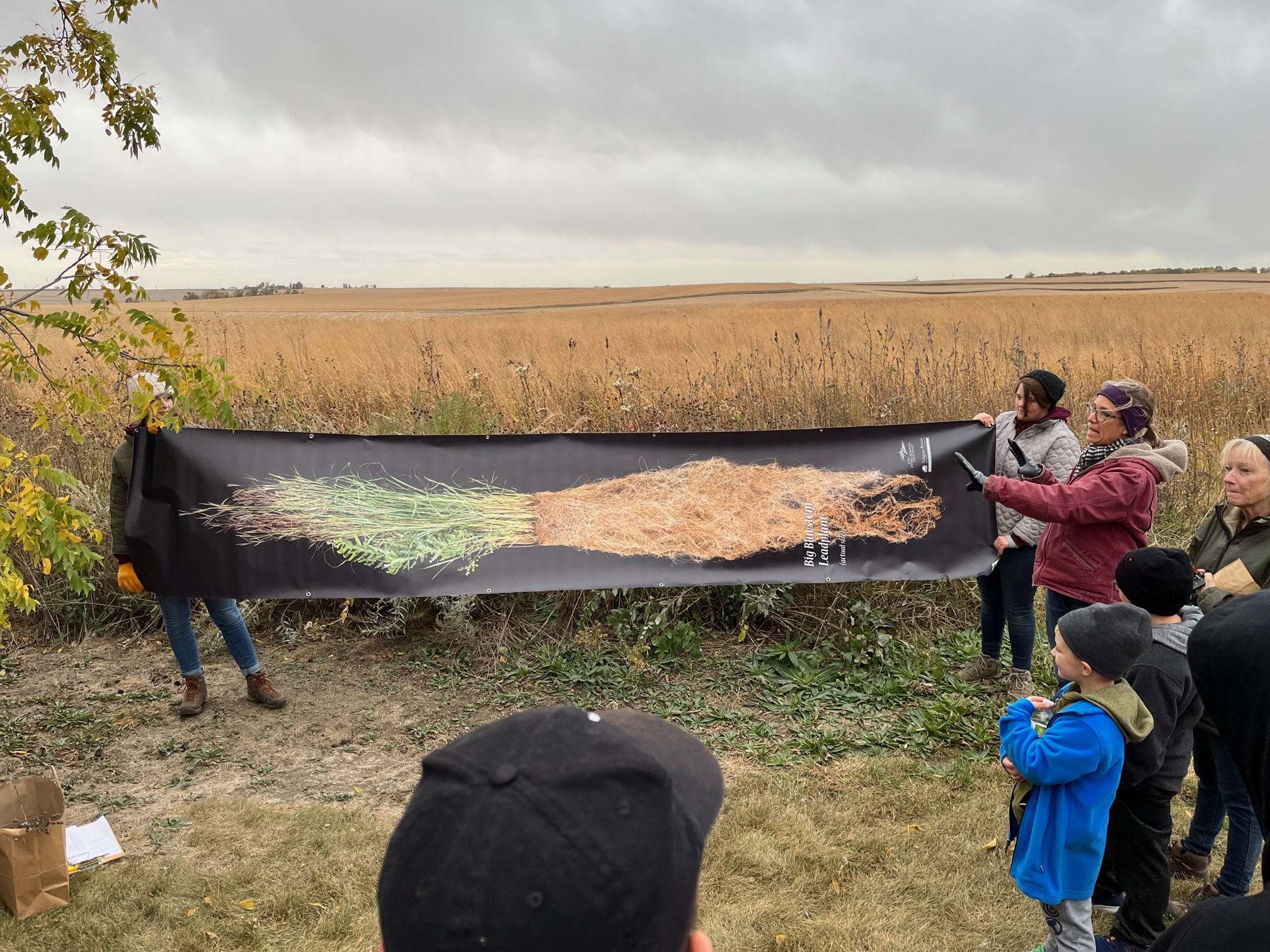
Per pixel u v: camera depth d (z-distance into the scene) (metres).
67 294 3.77
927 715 4.96
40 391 9.68
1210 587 3.49
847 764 4.59
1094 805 2.95
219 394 3.98
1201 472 8.51
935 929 3.45
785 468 5.81
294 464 5.55
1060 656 3.03
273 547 5.45
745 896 3.62
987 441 5.68
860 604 6.00
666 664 5.77
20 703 5.42
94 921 3.45
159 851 3.92
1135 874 3.24
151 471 5.29
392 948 0.90
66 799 4.37
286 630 6.36
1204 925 1.21
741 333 23.44
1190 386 11.30
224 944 3.37
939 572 5.69
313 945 3.35
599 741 0.99
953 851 3.89
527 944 0.83
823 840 3.95
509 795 0.89
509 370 12.08
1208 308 36.25
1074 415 9.86
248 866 3.79
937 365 10.10
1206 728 3.43
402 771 4.64
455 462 5.75
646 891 0.88
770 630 6.26
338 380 11.38
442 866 0.87
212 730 5.08
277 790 4.45
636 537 5.80
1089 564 4.26
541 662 5.80
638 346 19.95
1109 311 33.78
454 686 5.59
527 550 5.75
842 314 37.28
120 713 5.29
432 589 5.64
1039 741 2.99
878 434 5.78
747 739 4.87
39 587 6.38
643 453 5.84
